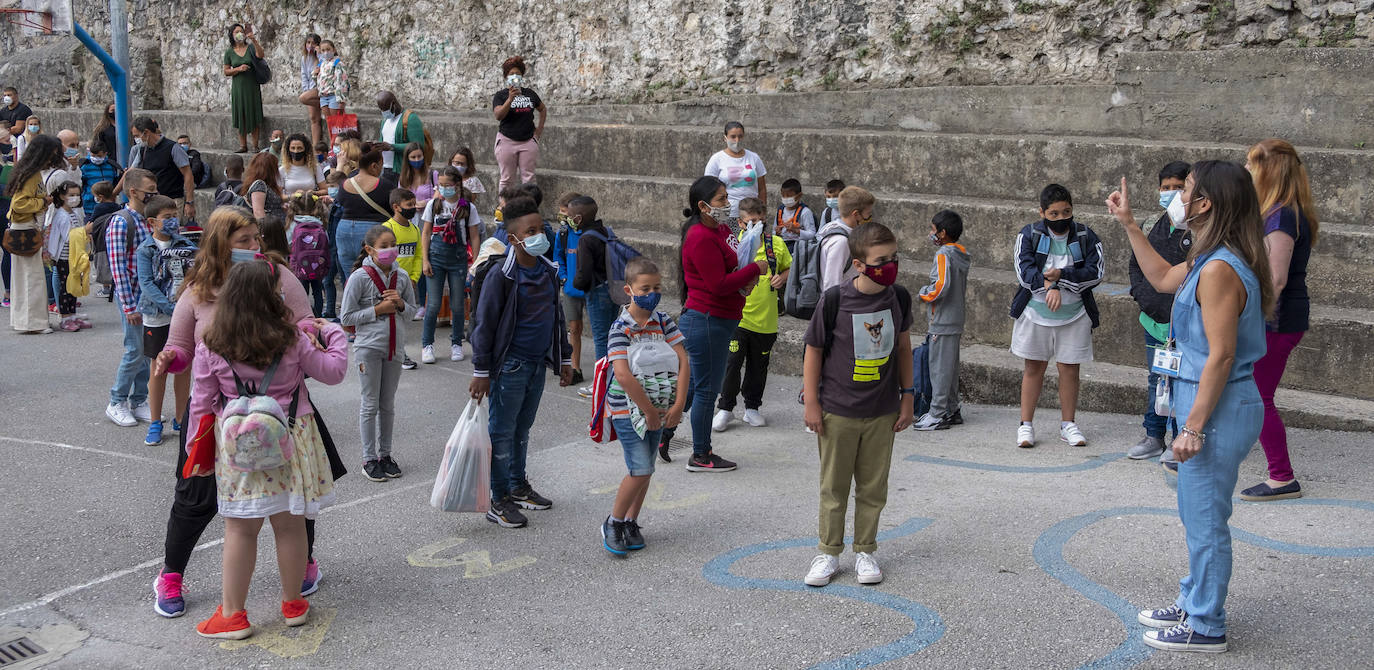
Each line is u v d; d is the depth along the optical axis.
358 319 6.13
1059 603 4.41
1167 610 4.14
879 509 4.72
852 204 6.89
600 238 7.74
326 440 4.60
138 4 19.67
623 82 13.01
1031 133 9.73
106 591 4.84
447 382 8.66
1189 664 3.90
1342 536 4.88
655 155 11.57
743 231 7.11
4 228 11.10
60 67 20.94
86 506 5.91
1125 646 4.05
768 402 8.04
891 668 3.99
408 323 10.73
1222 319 3.75
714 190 6.07
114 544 5.38
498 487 5.60
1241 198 3.81
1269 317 3.89
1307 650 3.94
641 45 12.75
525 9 13.88
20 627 4.51
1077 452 6.39
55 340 9.98
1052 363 7.68
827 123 11.10
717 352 6.25
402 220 8.99
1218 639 3.96
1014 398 7.64
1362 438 6.27
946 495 5.75
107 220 8.30
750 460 6.62
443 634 4.40
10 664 4.20
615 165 11.98
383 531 5.54
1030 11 9.95
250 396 4.23
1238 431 3.85
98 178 12.27
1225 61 8.57
